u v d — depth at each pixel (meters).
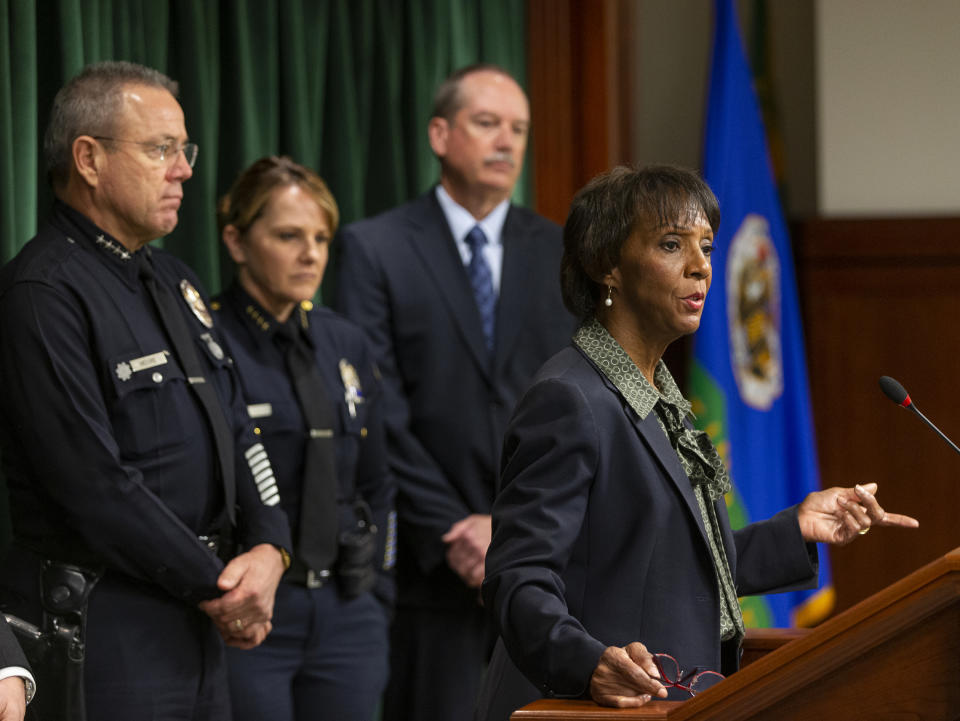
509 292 12.27
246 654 9.75
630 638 6.00
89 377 7.88
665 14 19.02
